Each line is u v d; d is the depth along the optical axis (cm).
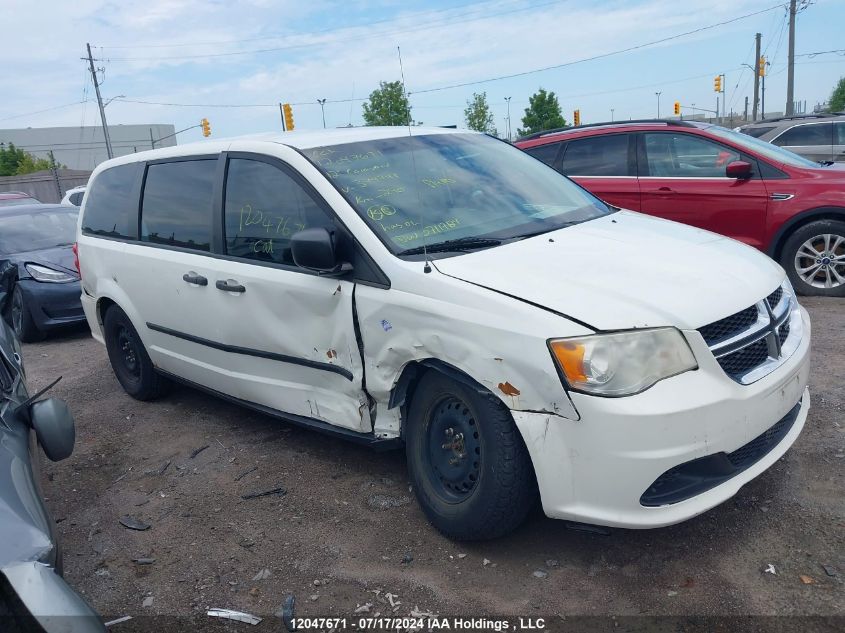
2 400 321
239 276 414
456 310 308
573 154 805
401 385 347
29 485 259
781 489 354
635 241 361
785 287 355
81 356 754
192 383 503
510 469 301
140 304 514
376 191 379
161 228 493
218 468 443
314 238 343
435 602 300
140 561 350
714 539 322
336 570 328
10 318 574
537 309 289
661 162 755
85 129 8750
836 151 1248
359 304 348
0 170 5738
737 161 714
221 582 329
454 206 387
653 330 280
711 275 318
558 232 374
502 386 293
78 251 590
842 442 392
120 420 543
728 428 284
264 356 414
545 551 326
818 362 512
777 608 277
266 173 412
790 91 3216
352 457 438
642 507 279
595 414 274
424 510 346
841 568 294
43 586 209
